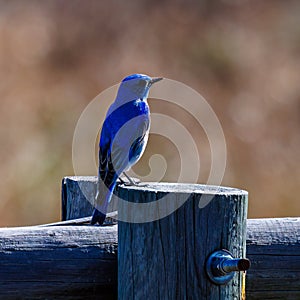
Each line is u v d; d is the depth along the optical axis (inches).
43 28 833.5
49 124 682.8
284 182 629.9
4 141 655.8
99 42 836.6
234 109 751.7
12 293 232.2
